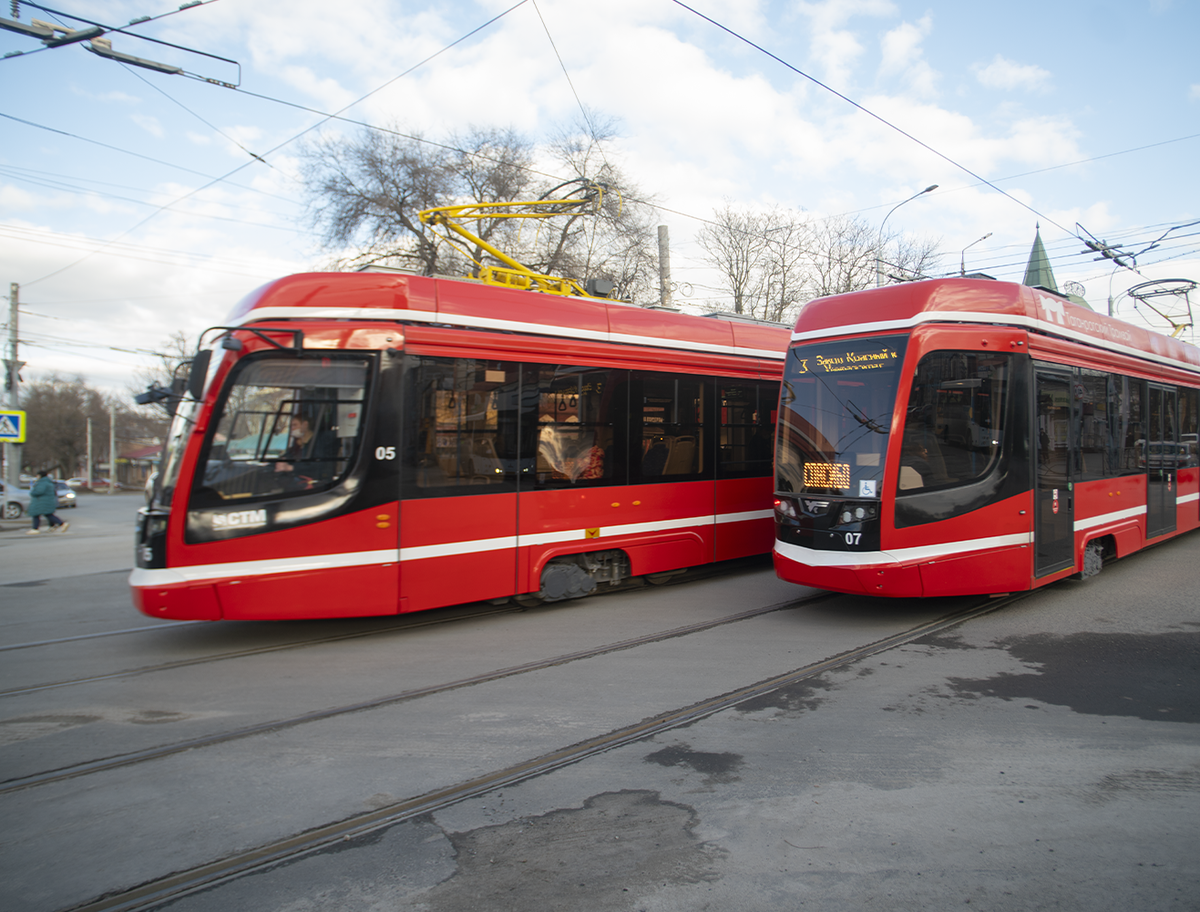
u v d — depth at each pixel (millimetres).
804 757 3881
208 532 5480
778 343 9117
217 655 5855
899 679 5094
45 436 59656
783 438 6836
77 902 2756
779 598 7684
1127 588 7719
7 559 12266
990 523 6383
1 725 4457
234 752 4047
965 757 3852
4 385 29500
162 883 2863
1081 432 7371
